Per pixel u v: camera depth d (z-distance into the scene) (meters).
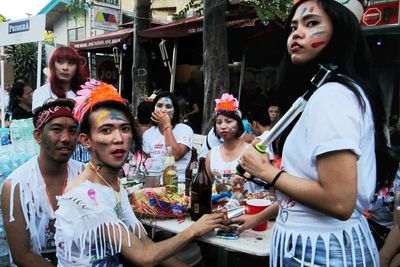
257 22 5.16
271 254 1.28
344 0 1.14
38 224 1.77
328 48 1.13
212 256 2.67
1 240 2.05
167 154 2.81
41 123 1.76
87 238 1.38
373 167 1.15
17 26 4.15
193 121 7.55
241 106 6.50
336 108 1.03
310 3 1.15
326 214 1.06
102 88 1.51
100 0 8.81
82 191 1.42
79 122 1.50
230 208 1.83
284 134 1.29
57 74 2.73
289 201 1.20
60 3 13.12
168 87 8.66
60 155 1.76
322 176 1.04
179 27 6.12
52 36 15.70
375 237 2.20
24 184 1.72
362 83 1.10
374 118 1.14
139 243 1.47
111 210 1.46
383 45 5.54
